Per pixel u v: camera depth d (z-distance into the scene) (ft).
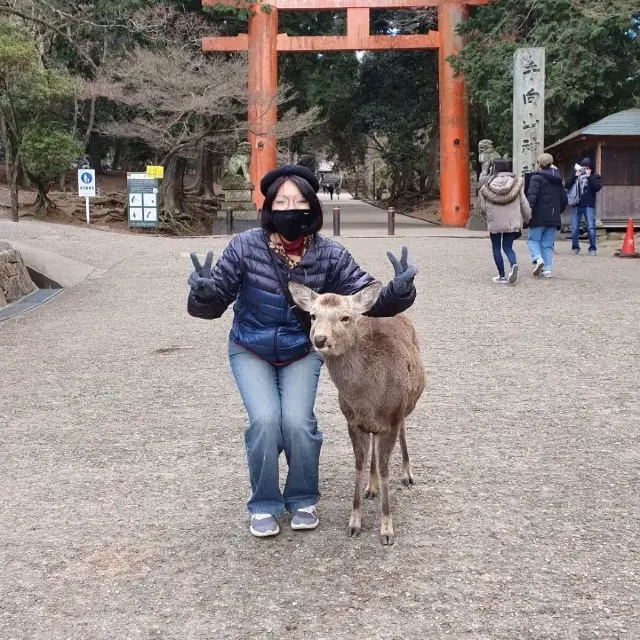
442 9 90.33
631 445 16.34
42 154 80.53
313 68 114.73
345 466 15.83
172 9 87.76
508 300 34.88
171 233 90.02
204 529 12.94
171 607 10.51
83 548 12.31
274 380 12.73
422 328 29.37
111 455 16.67
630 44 75.66
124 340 29.22
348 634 9.73
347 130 141.38
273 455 12.26
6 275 39.37
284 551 12.07
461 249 58.03
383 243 63.82
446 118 92.68
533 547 11.91
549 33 76.84
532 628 9.74
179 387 22.24
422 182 150.10
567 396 20.10
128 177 83.25
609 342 26.20
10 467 16.08
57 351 27.55
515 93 70.74
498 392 20.65
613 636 9.52
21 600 10.77
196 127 90.63
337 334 11.14
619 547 11.84
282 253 12.47
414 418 18.62
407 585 10.89
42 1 57.77
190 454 16.62
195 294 11.93
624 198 68.64
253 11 89.56
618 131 66.64
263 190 12.35
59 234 66.44
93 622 10.18
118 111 109.09
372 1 90.22
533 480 14.62
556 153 77.30
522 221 38.52
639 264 47.21
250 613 10.30
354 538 12.45
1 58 70.13
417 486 14.55
